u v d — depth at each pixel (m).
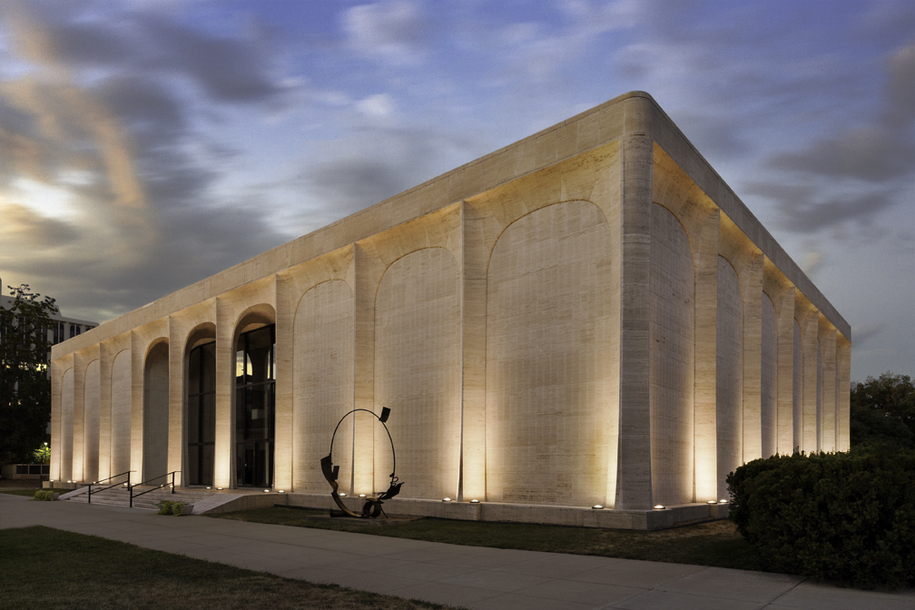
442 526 17.75
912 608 8.27
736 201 22.92
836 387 38.47
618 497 16.20
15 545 15.44
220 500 24.77
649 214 17.03
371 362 24.28
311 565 11.99
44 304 66.25
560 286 18.73
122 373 41.94
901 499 9.64
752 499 11.06
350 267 25.75
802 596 8.96
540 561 12.16
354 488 23.31
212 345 39.22
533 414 18.84
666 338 18.61
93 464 44.34
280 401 28.17
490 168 20.41
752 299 24.78
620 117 17.53
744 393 24.22
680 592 9.29
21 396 61.62
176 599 9.04
